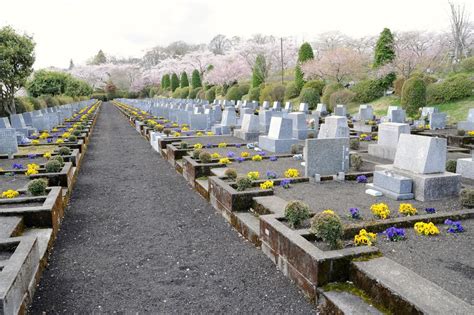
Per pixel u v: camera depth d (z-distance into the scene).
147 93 95.31
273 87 40.22
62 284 5.05
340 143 9.02
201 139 16.81
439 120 19.72
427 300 3.44
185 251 6.05
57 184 9.15
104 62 111.00
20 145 15.89
